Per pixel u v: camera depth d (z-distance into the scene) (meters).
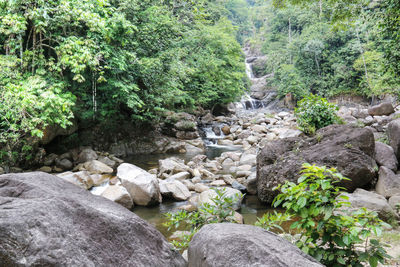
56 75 8.56
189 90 17.70
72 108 9.40
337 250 2.07
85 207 1.71
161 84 11.83
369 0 8.18
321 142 6.02
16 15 6.86
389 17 7.00
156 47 11.45
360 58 25.14
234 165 9.80
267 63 37.97
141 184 5.83
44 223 1.45
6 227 1.33
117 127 12.14
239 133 16.22
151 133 13.14
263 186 5.84
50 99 6.85
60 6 7.29
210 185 7.11
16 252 1.31
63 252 1.41
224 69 20.72
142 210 5.58
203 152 12.66
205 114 20.56
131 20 10.52
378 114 13.85
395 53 7.09
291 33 41.69
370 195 4.50
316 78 30.44
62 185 2.08
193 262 1.81
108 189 5.71
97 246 1.58
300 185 2.12
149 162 10.41
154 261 1.82
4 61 7.00
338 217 2.03
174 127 14.08
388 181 4.95
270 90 34.50
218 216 2.78
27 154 8.65
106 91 10.80
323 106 7.85
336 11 8.77
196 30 17.62
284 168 5.64
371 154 5.65
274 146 6.30
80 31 9.36
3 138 7.10
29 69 8.36
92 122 11.34
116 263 1.60
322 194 2.10
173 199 6.26
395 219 3.93
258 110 28.33
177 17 15.73
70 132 10.25
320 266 1.48
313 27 32.16
